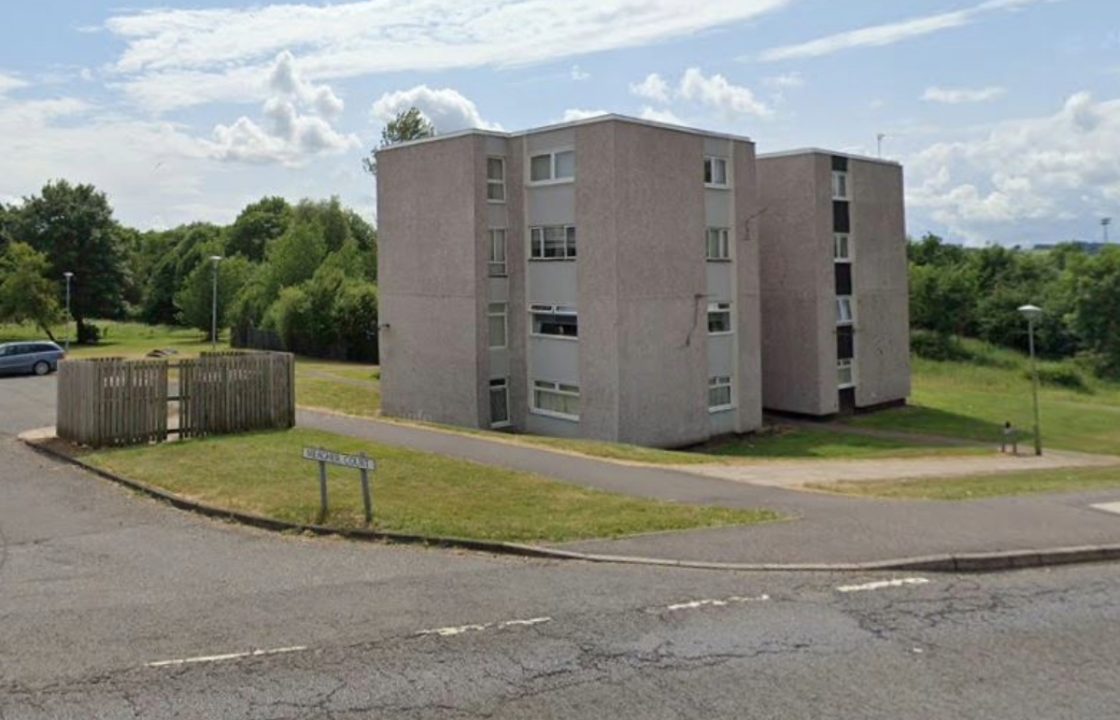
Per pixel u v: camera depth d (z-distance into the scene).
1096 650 6.54
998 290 72.50
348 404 33.16
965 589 8.21
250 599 7.87
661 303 27.23
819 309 34.22
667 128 27.42
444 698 5.70
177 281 92.81
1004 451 27.77
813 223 34.06
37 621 7.30
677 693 5.74
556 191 27.75
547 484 13.64
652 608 7.52
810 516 11.20
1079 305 63.50
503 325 29.33
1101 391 53.72
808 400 34.50
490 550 9.67
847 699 5.64
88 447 17.14
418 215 30.25
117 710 5.54
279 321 56.81
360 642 6.71
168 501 12.64
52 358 40.31
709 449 27.94
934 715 5.40
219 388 18.47
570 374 27.61
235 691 5.82
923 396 43.06
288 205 109.06
